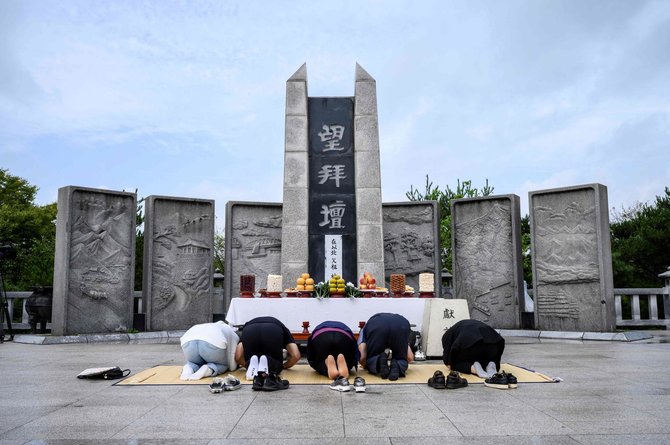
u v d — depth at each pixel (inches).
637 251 749.9
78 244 483.8
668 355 338.6
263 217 577.6
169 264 538.3
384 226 585.0
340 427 159.5
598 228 482.6
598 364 295.4
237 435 151.2
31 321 509.0
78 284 480.4
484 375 245.9
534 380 240.2
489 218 553.6
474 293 554.3
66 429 158.7
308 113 495.5
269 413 178.9
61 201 485.1
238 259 567.2
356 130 485.7
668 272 568.7
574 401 195.6
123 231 514.9
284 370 275.3
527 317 525.7
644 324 558.6
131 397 207.8
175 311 535.8
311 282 373.4
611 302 479.8
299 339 348.8
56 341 446.9
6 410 185.0
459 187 951.0
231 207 570.6
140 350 382.0
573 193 502.3
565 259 501.4
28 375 264.2
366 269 463.8
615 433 150.6
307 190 476.1
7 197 1238.9
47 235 1083.3
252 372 241.9
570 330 492.7
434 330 329.4
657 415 172.2
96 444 143.2
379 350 255.3
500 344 253.0
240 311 353.4
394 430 155.8
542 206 520.4
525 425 160.4
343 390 217.2
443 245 900.0
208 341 250.4
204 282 553.0
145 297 524.1
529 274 831.7
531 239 522.0
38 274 616.4
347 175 483.2
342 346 247.3
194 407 189.0
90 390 223.1
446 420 167.5
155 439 147.5
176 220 546.3
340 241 473.1
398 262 578.2
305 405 191.8
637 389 219.0
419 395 209.6
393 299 351.6
